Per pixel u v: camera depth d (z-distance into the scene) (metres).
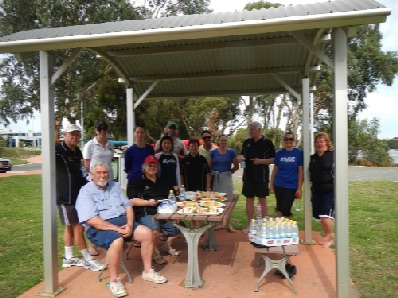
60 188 4.20
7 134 55.22
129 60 5.65
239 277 4.01
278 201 5.27
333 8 2.89
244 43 4.88
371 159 26.91
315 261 4.52
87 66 15.89
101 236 3.65
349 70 26.58
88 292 3.66
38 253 4.95
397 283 3.86
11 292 3.69
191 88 6.91
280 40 4.77
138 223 4.26
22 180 13.46
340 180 3.19
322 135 5.03
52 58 3.66
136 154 5.00
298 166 5.19
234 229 6.30
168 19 3.52
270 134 28.95
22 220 7.05
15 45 3.23
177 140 6.31
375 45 26.83
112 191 3.94
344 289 3.21
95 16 14.41
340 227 3.20
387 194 9.81
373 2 2.87
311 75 6.04
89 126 18.70
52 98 3.67
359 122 27.80
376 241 5.39
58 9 14.41
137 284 3.82
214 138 27.64
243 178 5.98
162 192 4.44
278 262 3.61
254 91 6.94
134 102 6.91
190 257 3.74
